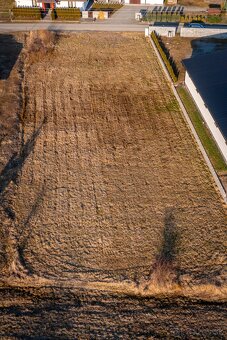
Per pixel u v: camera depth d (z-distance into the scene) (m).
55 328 20.53
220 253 24.00
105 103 36.84
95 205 27.06
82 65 42.16
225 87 32.19
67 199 27.48
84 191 28.09
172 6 56.00
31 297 22.11
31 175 29.30
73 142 32.38
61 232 25.30
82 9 53.16
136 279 22.75
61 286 22.62
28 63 42.28
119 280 22.70
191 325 20.67
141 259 23.81
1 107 35.66
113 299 22.08
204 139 32.34
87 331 20.42
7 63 42.22
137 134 33.28
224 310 21.41
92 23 50.78
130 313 21.33
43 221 25.97
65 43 46.06
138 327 20.64
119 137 32.97
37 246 24.48
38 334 20.23
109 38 47.44
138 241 24.77
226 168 29.72
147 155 31.16
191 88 36.88
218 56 36.12
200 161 30.55
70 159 30.75
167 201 27.36
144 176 29.30
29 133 33.19
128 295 22.36
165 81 39.91
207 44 45.91
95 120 34.78
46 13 53.28
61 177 29.20
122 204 27.14
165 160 30.69
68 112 35.69
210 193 27.97
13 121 34.16
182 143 32.31
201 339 20.02
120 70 41.53
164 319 21.02
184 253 24.05
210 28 47.22
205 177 29.20
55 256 23.95
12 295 22.16
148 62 42.94
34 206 26.95
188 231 25.30
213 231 25.30
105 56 43.84
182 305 21.75
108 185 28.58
